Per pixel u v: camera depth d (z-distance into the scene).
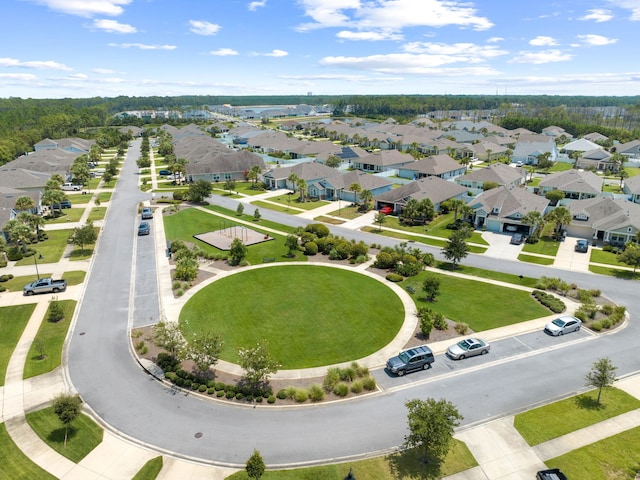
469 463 26.62
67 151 145.38
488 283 53.62
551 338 41.50
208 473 25.97
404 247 62.50
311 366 36.91
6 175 98.81
